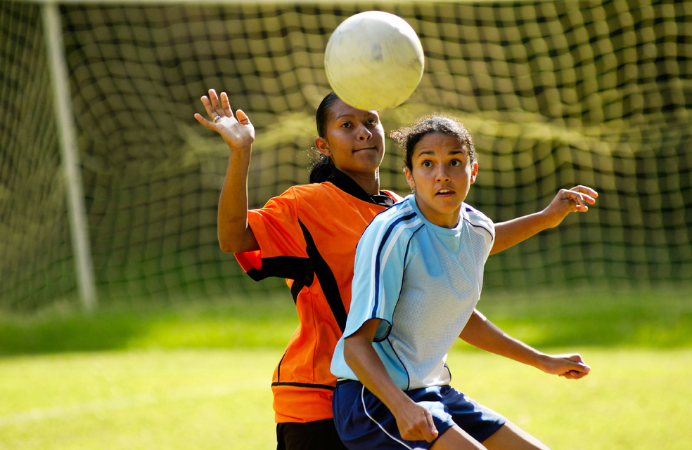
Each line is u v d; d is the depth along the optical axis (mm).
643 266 41375
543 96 43000
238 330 32031
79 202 32719
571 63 42344
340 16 46562
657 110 41781
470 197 43281
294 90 47375
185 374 23266
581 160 42250
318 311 9500
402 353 8219
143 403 19203
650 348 27406
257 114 46312
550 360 9383
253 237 9406
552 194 43125
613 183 42688
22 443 15727
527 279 40750
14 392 20797
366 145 9914
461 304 8398
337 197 9789
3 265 33812
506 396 18859
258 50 47688
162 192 44938
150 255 42625
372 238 8078
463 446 7477
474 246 8680
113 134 45750
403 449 7738
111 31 46312
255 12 46938
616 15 40938
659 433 15008
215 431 16406
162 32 47219
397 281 8000
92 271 39000
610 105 41625
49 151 34188
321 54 46750
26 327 31750
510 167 42969
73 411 18453
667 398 17688
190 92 47344
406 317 8195
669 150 41500
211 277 41781
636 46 40656
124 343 30703
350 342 7832
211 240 44438
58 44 30844
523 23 43188
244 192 9180
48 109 33938
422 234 8203
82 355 28422
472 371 22359
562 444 14711
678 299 34469
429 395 8219
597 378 20141
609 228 43000
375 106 8898
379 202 10070
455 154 8070
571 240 43188
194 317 33938
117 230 43344
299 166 43719
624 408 17047
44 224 35094
